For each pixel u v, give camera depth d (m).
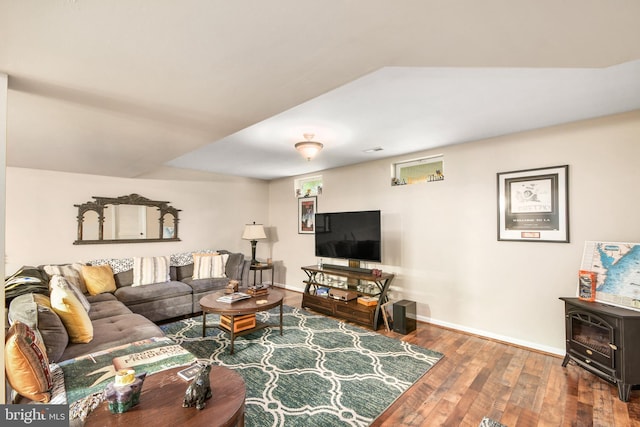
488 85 2.06
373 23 0.99
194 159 4.39
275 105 1.74
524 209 3.13
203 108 1.78
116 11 0.90
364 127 2.95
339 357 2.88
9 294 2.49
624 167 2.60
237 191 5.93
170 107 1.76
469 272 3.54
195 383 1.34
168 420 1.22
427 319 3.89
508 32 1.07
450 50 1.19
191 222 5.27
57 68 1.27
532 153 3.09
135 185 4.66
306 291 4.60
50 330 1.93
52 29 0.98
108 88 1.48
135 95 1.58
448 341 3.29
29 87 1.45
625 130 2.60
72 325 2.21
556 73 1.89
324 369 2.64
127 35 1.04
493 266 3.36
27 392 1.46
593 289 2.56
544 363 2.77
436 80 1.98
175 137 2.41
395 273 4.22
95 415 1.24
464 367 2.70
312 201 5.50
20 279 2.85
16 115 1.85
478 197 3.47
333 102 2.34
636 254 2.40
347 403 2.14
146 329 2.56
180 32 1.02
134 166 3.64
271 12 0.92
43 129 2.15
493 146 3.35
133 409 1.29
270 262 5.85
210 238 5.52
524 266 3.15
